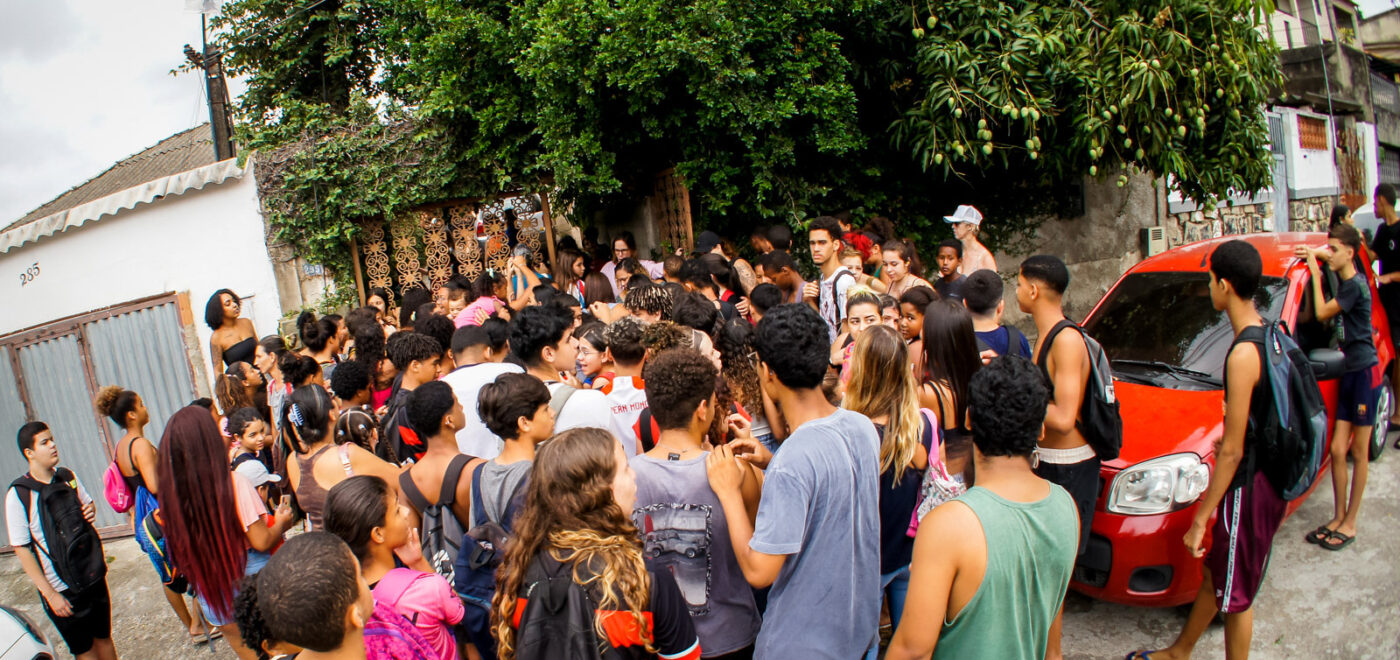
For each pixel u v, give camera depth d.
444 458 3.18
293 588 1.90
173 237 8.03
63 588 4.34
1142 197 10.89
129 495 4.72
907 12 7.49
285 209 7.68
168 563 4.35
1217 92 7.58
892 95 8.36
